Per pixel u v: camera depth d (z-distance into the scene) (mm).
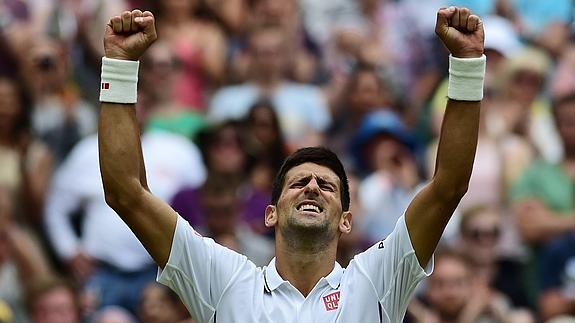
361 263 18312
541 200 31172
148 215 18125
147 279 30594
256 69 35844
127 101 18188
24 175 32250
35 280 29062
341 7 39562
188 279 18203
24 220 32031
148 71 34438
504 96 34781
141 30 18281
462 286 28453
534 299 30391
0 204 30484
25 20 36188
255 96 35594
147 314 28828
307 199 18234
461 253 28828
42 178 32469
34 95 33875
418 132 35469
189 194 30219
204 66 36438
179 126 33625
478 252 30016
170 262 18156
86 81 35875
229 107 35406
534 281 30516
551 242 30750
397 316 18156
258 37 36125
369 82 35125
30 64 34062
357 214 30875
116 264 30656
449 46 18062
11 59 34156
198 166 32219
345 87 35500
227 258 18359
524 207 31125
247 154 31609
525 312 29188
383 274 18156
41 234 31703
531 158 32938
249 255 29469
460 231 30109
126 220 18156
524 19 39500
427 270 18125
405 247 18031
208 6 37750
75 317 28938
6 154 32344
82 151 31578
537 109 34781
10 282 29891
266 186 31234
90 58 36125
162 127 33531
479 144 32750
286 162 18688
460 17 18062
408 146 33156
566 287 30172
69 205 31500
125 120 18156
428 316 28578
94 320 29203
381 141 32875
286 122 34938
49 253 31500
